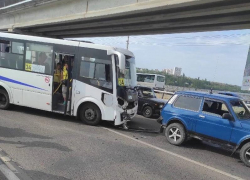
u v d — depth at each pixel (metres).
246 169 5.87
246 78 17.47
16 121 8.28
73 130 7.84
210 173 5.34
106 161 5.37
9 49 9.74
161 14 13.56
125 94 8.78
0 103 10.21
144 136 8.14
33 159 5.06
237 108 6.70
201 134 6.89
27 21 22.52
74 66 8.95
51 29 23.89
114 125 9.33
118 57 8.40
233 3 10.37
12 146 5.70
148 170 5.11
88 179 4.40
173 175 4.99
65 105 9.07
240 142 6.14
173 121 7.53
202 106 7.01
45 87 9.26
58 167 4.79
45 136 6.80
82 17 16.61
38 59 9.37
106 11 14.82
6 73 9.82
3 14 24.92
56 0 17.98
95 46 8.76
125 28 18.53
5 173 4.30
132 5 13.18
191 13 12.20
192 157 6.37
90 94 8.73
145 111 12.58
